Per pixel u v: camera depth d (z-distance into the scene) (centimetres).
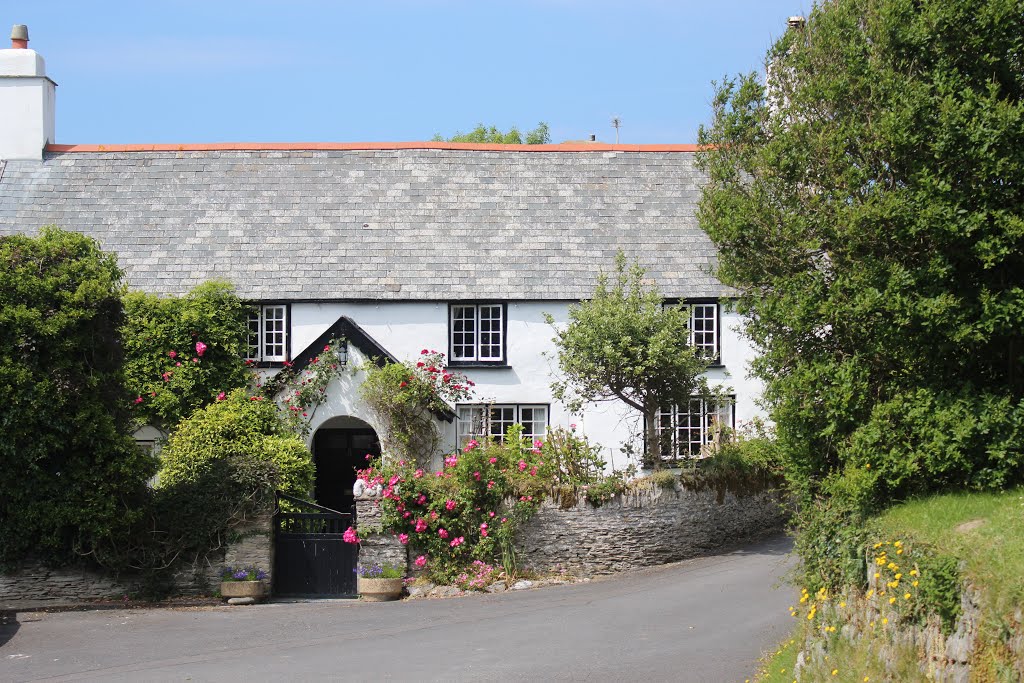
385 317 2511
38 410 1747
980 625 891
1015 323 1189
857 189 1295
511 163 2795
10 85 2750
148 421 2353
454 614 1700
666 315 2183
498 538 1953
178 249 2588
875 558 1081
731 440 2384
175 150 2797
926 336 1231
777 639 1433
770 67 1609
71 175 2727
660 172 2792
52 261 1809
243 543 1902
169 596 1877
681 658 1355
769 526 2347
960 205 1199
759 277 1512
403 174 2756
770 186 1480
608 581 1933
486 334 2533
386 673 1331
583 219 2675
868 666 1016
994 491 1191
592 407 2500
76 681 1327
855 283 1273
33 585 1844
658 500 2061
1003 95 1259
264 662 1405
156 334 2366
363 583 1872
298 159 2789
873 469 1220
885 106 1275
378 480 1942
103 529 1797
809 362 1352
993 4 1209
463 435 2478
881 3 1326
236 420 2161
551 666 1339
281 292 2500
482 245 2608
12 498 1788
